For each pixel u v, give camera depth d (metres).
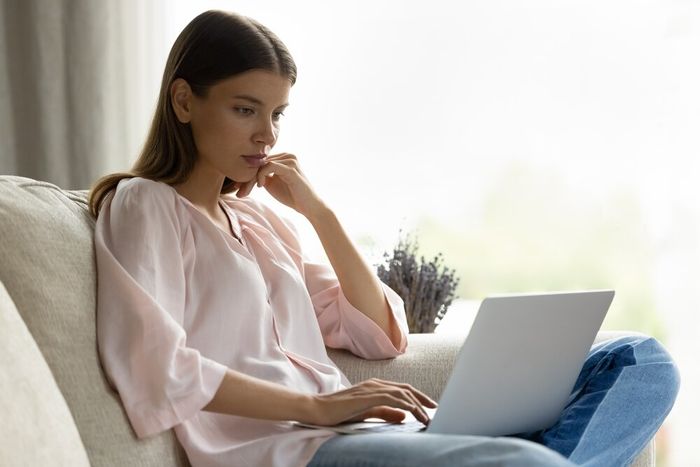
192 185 2.05
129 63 3.86
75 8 3.84
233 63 1.97
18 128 3.86
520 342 1.75
